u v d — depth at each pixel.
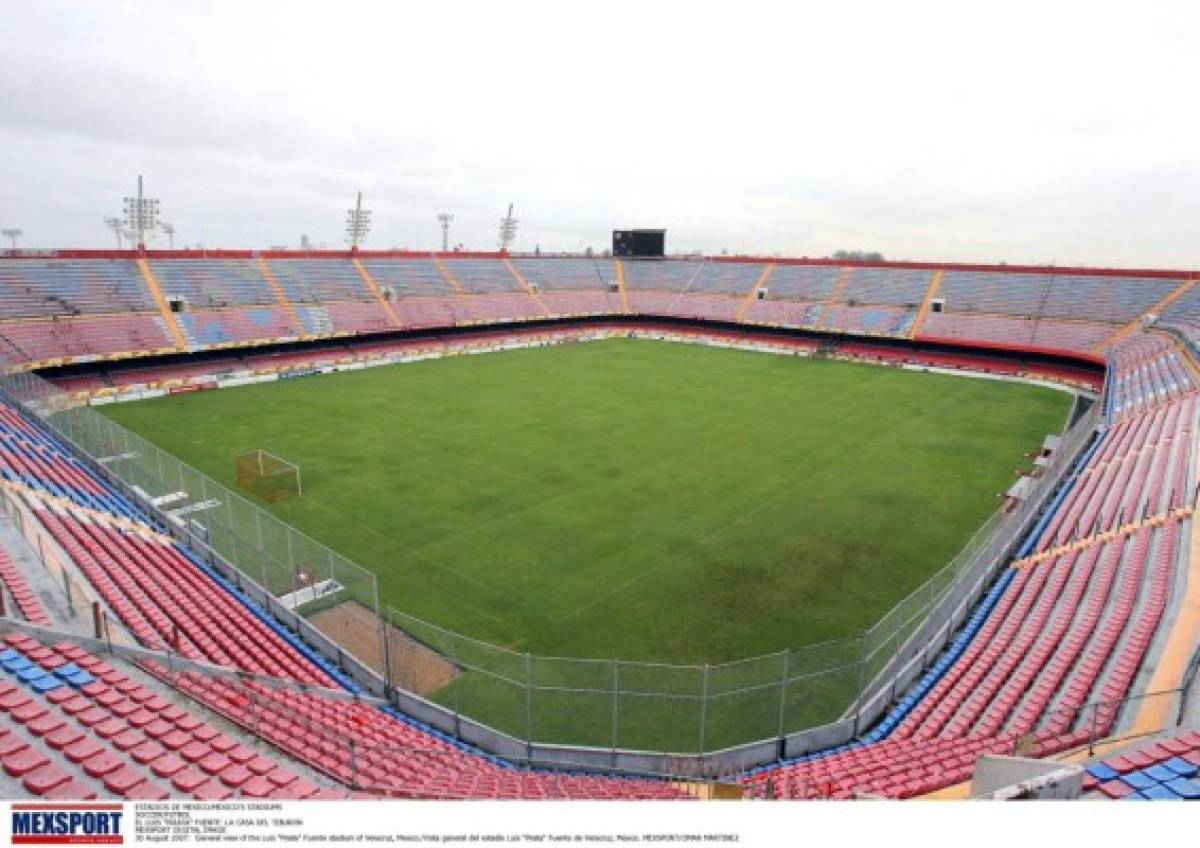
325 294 84.75
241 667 20.86
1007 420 54.38
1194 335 57.41
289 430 49.47
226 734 16.14
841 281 96.62
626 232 116.38
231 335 72.56
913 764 16.17
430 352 80.75
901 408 57.81
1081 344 72.94
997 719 17.98
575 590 27.97
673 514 35.28
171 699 17.20
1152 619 20.36
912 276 92.81
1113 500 31.81
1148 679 17.89
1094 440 46.00
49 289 68.06
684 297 104.62
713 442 47.31
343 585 27.75
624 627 25.50
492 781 15.66
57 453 37.00
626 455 44.31
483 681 22.34
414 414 54.00
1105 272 80.44
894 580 28.95
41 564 22.89
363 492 37.66
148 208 79.31
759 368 74.81
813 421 53.12
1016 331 77.81
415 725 20.33
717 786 15.48
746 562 30.33
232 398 59.41
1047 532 30.61
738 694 21.62
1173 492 29.45
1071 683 18.44
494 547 31.47
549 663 23.33
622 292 109.12
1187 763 12.73
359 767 15.77
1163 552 24.39
